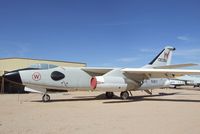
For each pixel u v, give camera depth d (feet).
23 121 29.04
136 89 67.72
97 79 58.34
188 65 62.54
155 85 73.05
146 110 40.60
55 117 32.37
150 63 75.41
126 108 43.60
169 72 59.41
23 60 114.83
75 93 105.19
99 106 47.16
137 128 25.12
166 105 49.26
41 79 57.16
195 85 213.87
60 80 59.41
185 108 43.68
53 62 120.98
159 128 25.21
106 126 26.09
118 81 60.95
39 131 23.38
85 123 27.86
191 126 26.35
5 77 55.72
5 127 25.27
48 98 58.49
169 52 80.84
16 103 53.16
